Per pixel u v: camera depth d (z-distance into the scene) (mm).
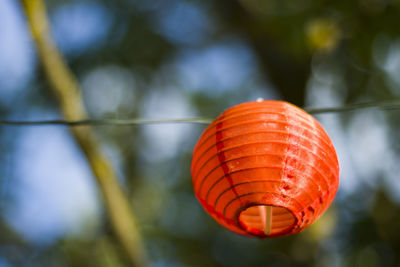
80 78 10383
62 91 6301
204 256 11375
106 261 10188
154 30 11219
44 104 10102
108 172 6605
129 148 11195
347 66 8750
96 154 6539
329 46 7906
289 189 3293
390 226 10148
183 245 11281
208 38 11672
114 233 6664
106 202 6609
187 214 11664
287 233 3596
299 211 3363
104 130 10664
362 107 4949
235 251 11406
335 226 9578
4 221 10492
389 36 7926
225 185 3369
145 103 11133
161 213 11492
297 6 8281
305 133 3436
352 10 7805
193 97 11828
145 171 11414
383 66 8406
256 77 11891
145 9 11211
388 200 10016
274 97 10195
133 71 11039
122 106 10789
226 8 10273
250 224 3779
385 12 7746
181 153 11758
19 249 10891
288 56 9125
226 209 3473
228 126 3451
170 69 11516
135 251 6785
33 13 6078
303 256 9359
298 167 3322
